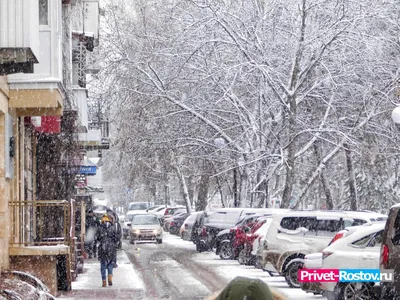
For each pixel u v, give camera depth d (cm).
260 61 4200
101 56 4384
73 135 3134
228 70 4156
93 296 2197
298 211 2523
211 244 4269
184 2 4338
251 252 3238
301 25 4125
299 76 4200
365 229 1852
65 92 2545
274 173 4706
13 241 2230
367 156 4388
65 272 2328
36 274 2194
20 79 2234
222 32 4294
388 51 4297
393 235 1596
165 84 4378
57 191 3123
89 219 4147
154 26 4388
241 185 4809
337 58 4253
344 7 4062
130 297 2173
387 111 4262
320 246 2469
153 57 4331
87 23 4081
